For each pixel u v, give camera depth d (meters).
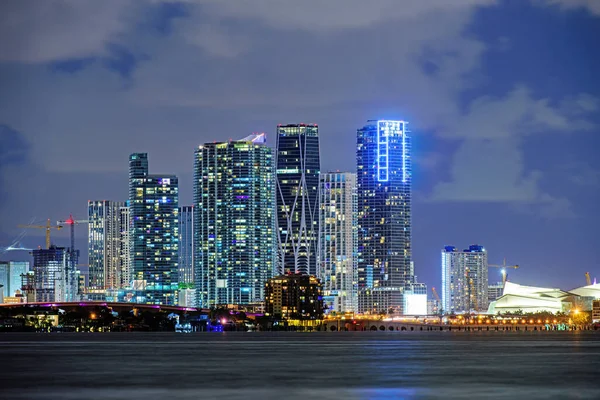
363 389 185.75
